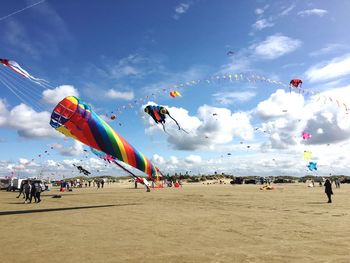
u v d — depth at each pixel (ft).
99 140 82.43
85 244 34.65
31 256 29.76
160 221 51.93
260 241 35.53
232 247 32.71
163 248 32.48
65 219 55.52
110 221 52.42
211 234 39.96
